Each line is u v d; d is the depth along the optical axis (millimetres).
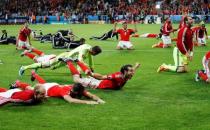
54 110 11234
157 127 9898
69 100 11812
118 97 12656
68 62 13891
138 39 32719
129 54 22984
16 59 21062
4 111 11141
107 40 31766
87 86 13617
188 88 13906
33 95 11477
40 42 30281
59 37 25672
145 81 15078
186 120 10414
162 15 54875
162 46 26453
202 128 9812
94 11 60250
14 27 49625
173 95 12961
